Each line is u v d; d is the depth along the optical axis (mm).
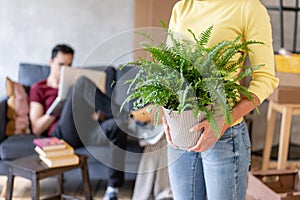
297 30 4246
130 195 3383
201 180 1902
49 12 4391
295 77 3301
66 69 3426
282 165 3408
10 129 3592
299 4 4176
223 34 1740
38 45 4449
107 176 3273
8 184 2941
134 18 4141
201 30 1789
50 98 3688
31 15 4398
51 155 2924
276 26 4285
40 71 3969
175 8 1938
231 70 1621
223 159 1769
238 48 1593
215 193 1826
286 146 3377
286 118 3324
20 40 4445
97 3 4352
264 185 2836
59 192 3219
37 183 2789
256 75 1741
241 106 1684
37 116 3631
